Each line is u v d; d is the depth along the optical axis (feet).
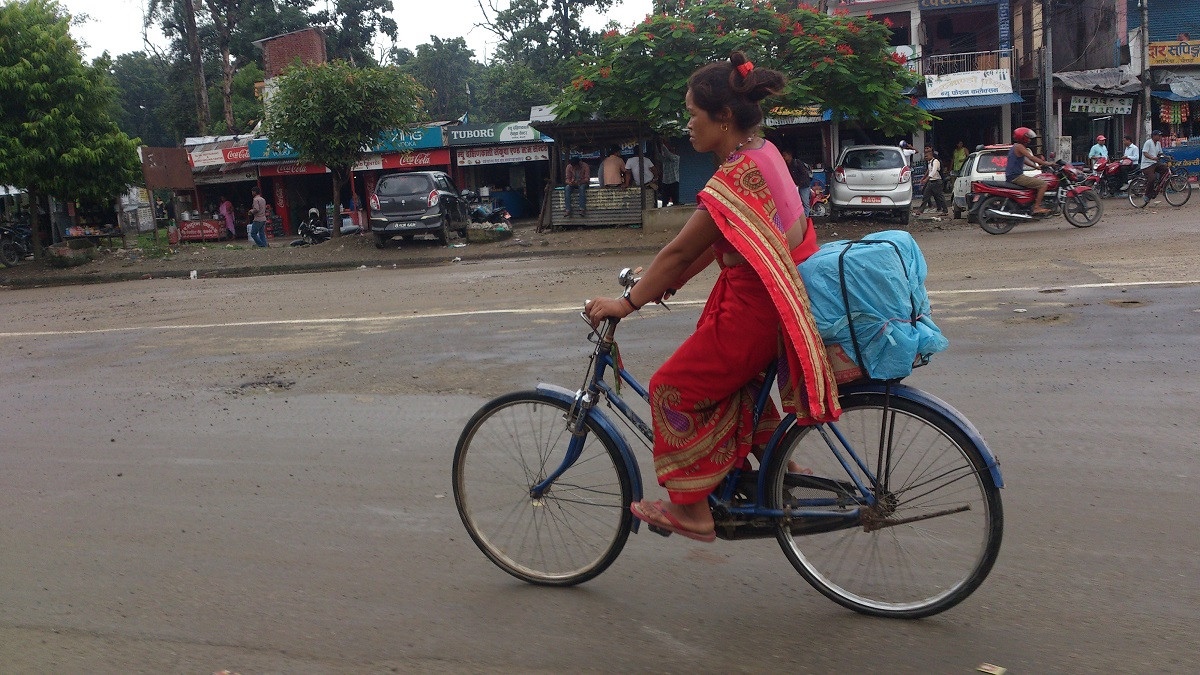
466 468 11.41
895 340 8.71
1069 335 22.79
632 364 22.29
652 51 54.29
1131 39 90.43
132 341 30.32
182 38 132.98
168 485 15.28
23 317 40.01
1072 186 49.29
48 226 87.25
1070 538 11.53
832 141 86.99
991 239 47.57
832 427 9.52
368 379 22.27
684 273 9.68
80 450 17.66
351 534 12.82
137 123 206.49
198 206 103.65
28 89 62.54
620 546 10.48
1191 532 11.54
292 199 104.27
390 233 63.77
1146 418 16.14
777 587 10.68
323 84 69.51
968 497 9.10
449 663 9.21
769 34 53.42
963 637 9.31
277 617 10.38
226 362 25.54
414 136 96.78
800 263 9.05
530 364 22.94
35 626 10.36
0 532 13.43
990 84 87.92
